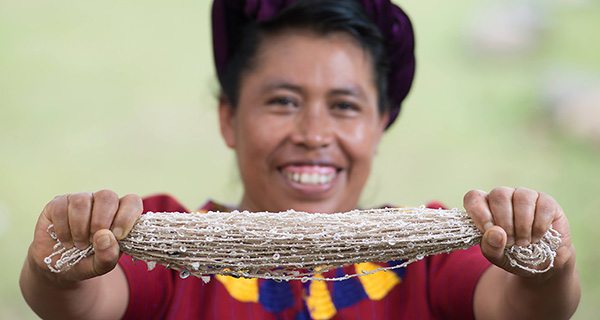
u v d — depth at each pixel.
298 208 3.20
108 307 2.70
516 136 8.59
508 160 8.20
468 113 9.01
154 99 9.15
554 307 2.56
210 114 8.88
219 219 2.26
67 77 9.43
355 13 3.29
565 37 9.97
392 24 3.46
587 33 10.00
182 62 9.98
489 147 8.43
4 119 8.60
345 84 3.19
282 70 3.19
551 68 9.54
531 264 2.31
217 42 3.45
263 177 3.21
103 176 7.86
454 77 9.61
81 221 2.23
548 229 2.30
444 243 2.28
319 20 3.24
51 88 9.19
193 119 8.83
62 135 8.42
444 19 10.49
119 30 10.51
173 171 7.98
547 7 10.38
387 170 8.03
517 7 10.38
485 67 9.76
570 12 10.34
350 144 3.19
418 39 10.16
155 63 9.88
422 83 9.48
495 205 2.29
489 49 9.84
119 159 8.13
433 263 3.06
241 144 3.28
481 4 10.61
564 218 2.34
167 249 2.24
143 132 8.55
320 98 3.18
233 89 3.36
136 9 10.98
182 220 2.26
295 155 3.16
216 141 8.51
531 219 2.26
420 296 3.00
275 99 3.19
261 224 2.25
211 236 2.23
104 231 2.20
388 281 3.02
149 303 2.89
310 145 3.14
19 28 10.23
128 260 2.86
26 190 7.55
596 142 8.34
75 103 8.95
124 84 9.38
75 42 10.08
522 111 8.90
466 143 8.52
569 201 7.52
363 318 2.96
